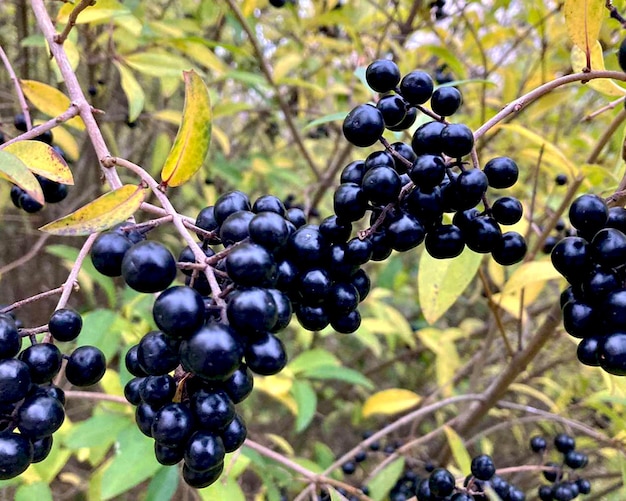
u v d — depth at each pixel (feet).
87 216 0.29
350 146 0.98
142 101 0.66
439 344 0.96
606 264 0.30
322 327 0.31
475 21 0.97
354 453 0.62
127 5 0.78
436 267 0.51
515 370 0.62
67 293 0.33
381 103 0.33
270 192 1.27
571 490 0.58
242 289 0.25
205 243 0.32
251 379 0.28
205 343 0.24
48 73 0.95
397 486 0.73
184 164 0.33
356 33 0.94
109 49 0.77
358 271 0.32
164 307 0.24
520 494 0.48
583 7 0.34
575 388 0.96
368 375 1.25
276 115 1.14
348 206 0.30
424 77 0.32
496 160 0.32
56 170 0.37
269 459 0.71
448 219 0.45
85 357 0.32
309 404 0.71
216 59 0.79
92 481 0.69
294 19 1.00
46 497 0.52
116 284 1.03
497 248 0.33
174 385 0.28
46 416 0.28
